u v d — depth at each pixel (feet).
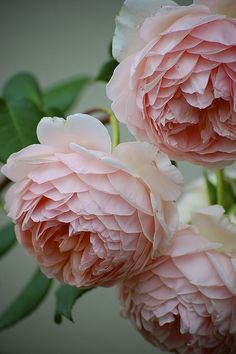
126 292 1.65
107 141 1.50
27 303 1.98
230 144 1.58
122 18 1.53
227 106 1.56
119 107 1.55
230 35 1.46
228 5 1.48
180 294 1.57
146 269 1.58
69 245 1.55
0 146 1.76
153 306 1.60
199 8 1.47
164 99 1.52
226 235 1.57
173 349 1.70
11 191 1.55
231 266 1.55
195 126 1.58
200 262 1.57
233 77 1.48
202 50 1.48
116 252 1.49
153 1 1.51
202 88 1.49
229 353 1.65
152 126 1.55
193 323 1.57
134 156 1.49
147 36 1.51
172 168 1.49
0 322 1.97
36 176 1.50
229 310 1.57
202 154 1.59
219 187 1.76
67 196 1.48
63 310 1.74
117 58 1.54
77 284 1.56
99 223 1.48
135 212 1.49
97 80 1.98
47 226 1.52
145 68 1.51
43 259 1.58
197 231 1.58
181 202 2.02
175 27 1.46
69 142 1.51
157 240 1.49
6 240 2.11
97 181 1.48
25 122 1.83
